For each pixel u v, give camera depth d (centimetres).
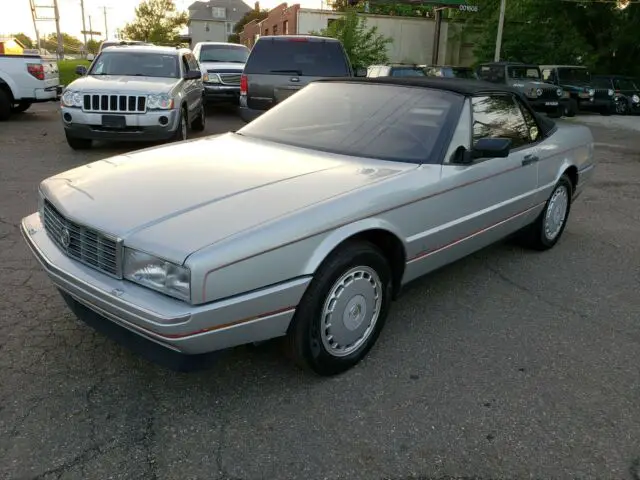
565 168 507
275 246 261
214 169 327
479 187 384
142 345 266
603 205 727
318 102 430
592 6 2591
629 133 1553
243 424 272
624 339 370
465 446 263
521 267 492
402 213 323
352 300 308
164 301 245
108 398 287
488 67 1981
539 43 2598
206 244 245
